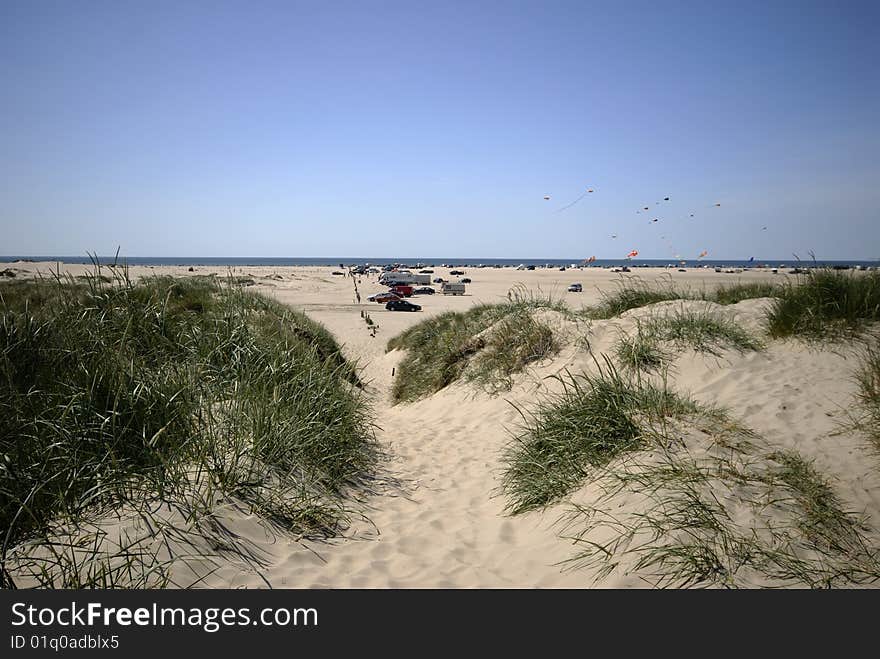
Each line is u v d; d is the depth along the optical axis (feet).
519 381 27.76
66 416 12.03
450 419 27.04
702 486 11.87
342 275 296.71
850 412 16.11
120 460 11.36
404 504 16.10
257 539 11.60
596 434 15.70
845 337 21.79
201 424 14.37
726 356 22.62
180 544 10.29
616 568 10.15
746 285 36.11
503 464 19.22
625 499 12.32
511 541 13.14
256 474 13.62
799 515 11.01
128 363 15.26
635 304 33.63
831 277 24.35
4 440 11.13
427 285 225.97
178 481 11.80
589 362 25.91
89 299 20.10
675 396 17.95
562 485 14.61
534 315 32.83
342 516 14.12
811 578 9.29
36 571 8.97
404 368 41.22
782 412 16.93
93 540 9.75
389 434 24.63
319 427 17.65
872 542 10.36
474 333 36.01
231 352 20.79
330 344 37.86
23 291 20.84
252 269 320.29
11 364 13.51
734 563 9.55
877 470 12.86
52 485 10.63
